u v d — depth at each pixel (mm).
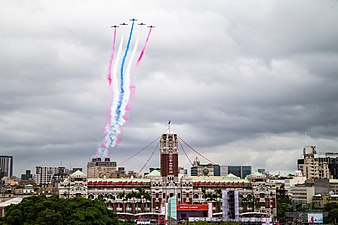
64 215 189500
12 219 182375
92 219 197000
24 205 188250
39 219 179500
